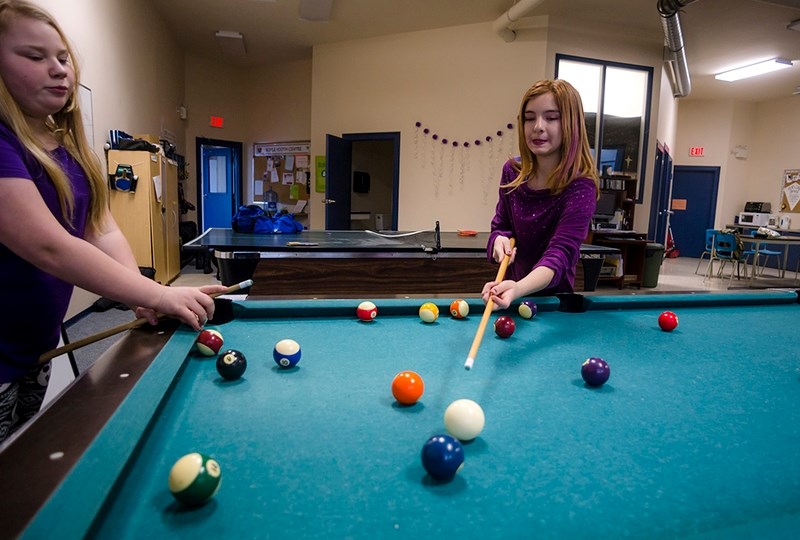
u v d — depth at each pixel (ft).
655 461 2.36
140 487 2.01
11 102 3.06
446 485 2.10
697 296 6.07
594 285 11.18
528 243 6.18
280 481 2.09
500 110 19.45
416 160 21.09
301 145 26.40
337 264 9.26
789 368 3.86
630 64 19.98
